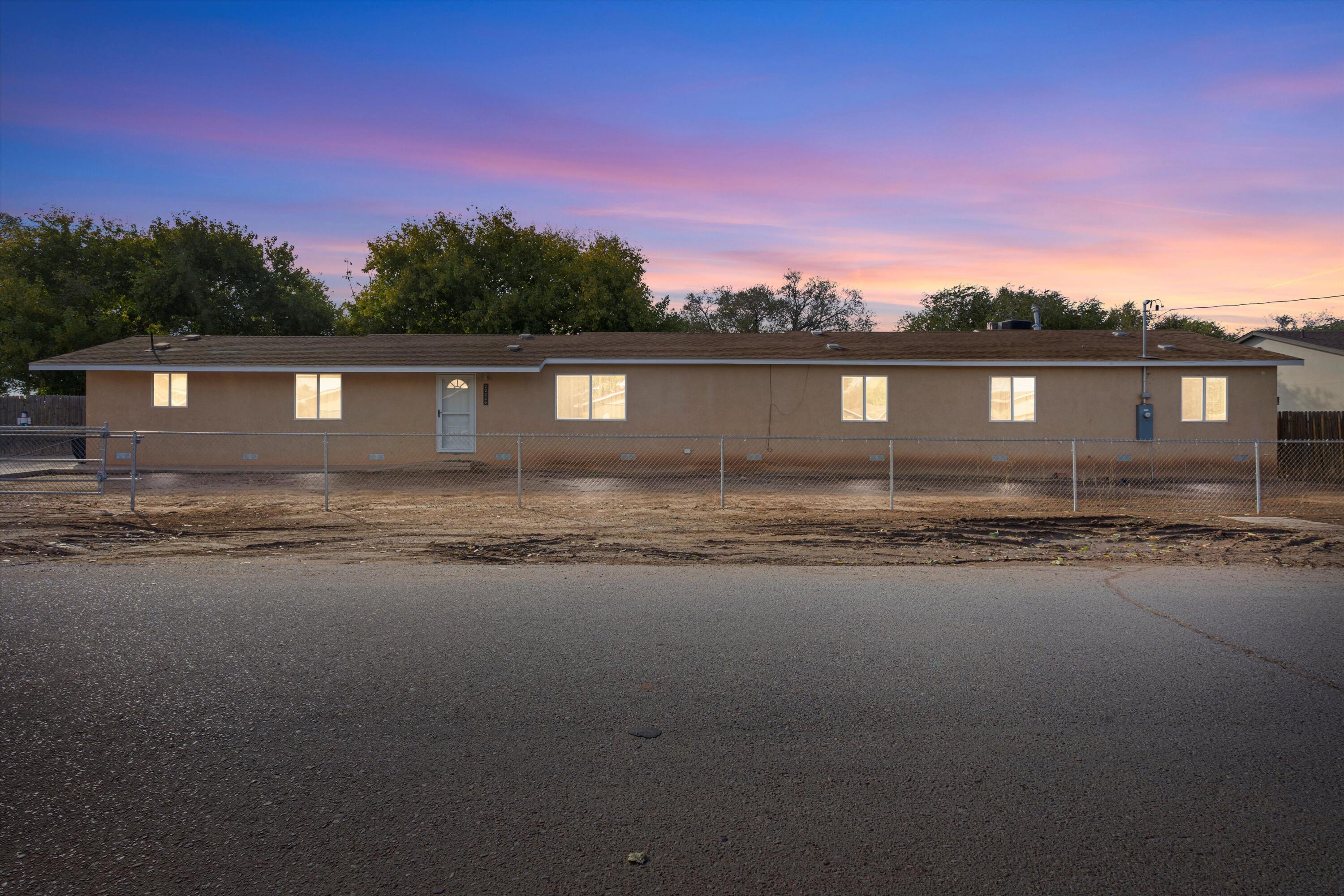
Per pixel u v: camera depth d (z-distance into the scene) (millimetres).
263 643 5344
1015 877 2732
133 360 20312
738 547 9680
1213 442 13258
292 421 20609
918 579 7652
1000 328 26672
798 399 20750
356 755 3656
